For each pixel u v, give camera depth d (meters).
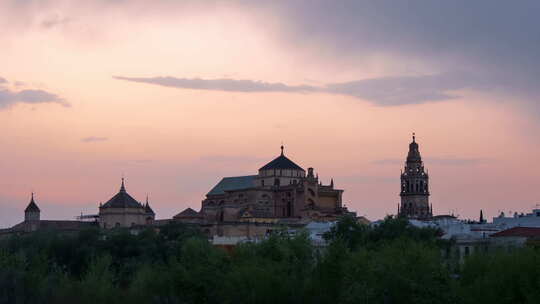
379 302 196.38
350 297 198.25
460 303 196.62
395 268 198.38
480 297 197.25
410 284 195.50
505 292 195.75
